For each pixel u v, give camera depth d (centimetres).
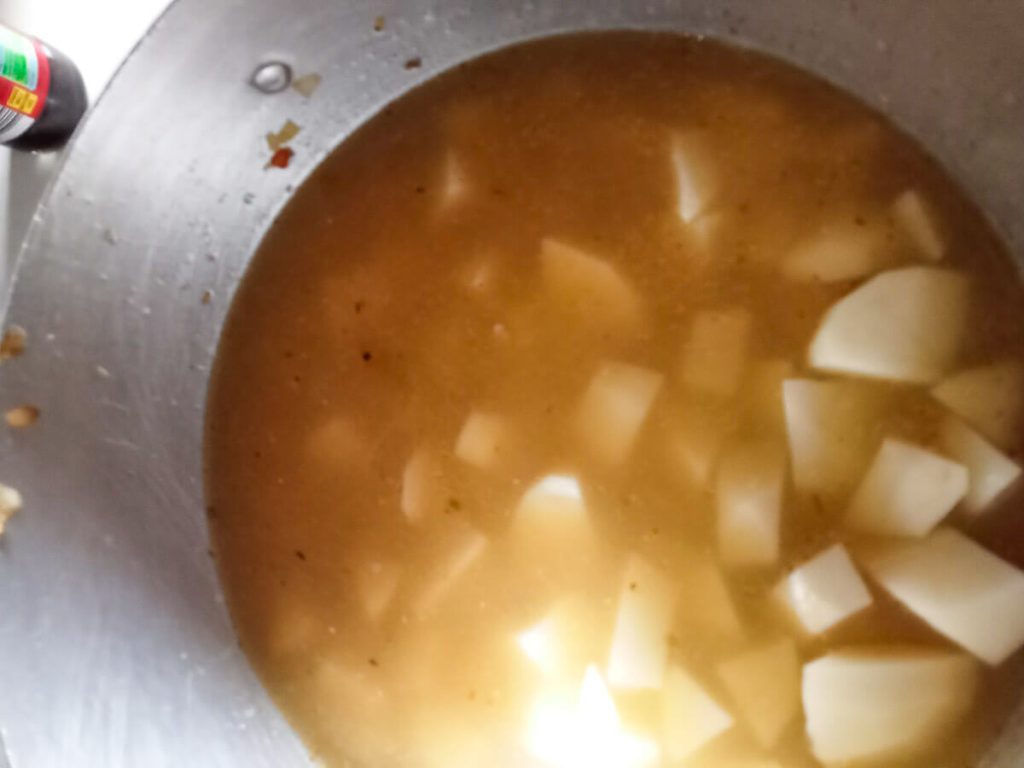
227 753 26
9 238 27
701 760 25
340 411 28
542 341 27
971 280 27
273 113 29
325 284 29
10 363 23
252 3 26
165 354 28
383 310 28
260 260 30
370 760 26
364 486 27
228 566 28
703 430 26
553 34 30
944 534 25
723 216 28
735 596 25
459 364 28
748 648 25
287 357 29
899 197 28
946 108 28
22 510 23
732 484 26
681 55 30
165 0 28
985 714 25
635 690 25
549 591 26
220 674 27
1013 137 27
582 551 26
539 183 29
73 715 23
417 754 26
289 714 26
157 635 26
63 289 25
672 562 26
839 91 29
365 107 30
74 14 28
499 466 27
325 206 30
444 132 30
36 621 23
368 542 27
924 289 27
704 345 27
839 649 25
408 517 27
